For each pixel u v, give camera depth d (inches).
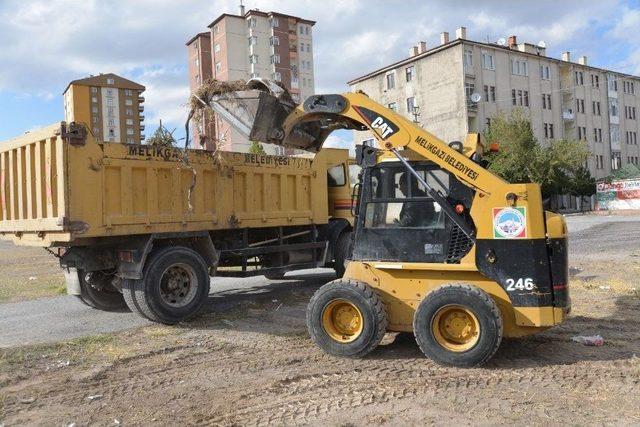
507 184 238.4
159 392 218.8
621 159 2625.5
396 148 259.1
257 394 212.7
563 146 1879.9
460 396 203.2
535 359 246.2
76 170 303.9
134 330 324.8
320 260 461.1
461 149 266.8
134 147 328.2
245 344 289.7
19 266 746.8
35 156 323.3
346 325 259.4
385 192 265.0
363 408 195.0
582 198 2327.8
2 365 256.5
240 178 390.9
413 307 254.1
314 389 215.9
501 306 239.6
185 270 348.2
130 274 331.0
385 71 2288.4
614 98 2605.8
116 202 321.1
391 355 258.7
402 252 257.9
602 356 249.1
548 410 187.9
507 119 1907.0
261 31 3073.3
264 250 413.4
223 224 375.2
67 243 324.2
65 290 480.4
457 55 2010.3
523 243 235.8
